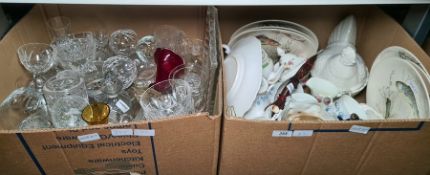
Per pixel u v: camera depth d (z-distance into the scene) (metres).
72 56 0.88
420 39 0.81
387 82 0.81
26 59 0.80
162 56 0.82
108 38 0.96
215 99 0.65
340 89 0.86
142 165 0.67
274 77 0.82
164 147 0.62
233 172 0.71
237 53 0.80
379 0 0.64
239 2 0.62
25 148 0.58
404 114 0.73
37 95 0.79
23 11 0.86
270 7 0.96
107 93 0.82
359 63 0.90
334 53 0.93
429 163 0.67
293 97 0.82
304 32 0.96
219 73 0.64
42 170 0.65
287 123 0.56
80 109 0.73
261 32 0.94
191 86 0.81
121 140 0.59
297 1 0.63
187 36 0.99
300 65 0.86
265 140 0.60
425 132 0.58
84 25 0.95
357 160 0.67
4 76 0.72
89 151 0.60
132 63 0.89
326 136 0.59
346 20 0.97
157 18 0.94
